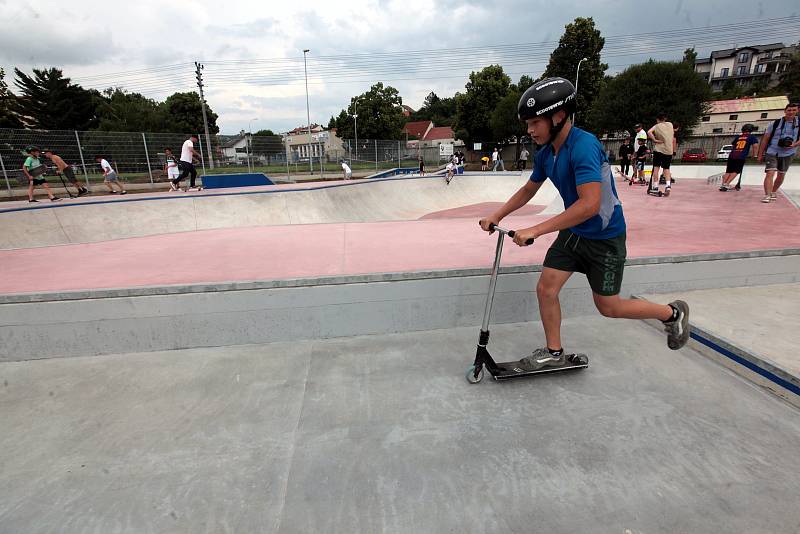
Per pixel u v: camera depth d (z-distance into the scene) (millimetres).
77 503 1672
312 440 2020
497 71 47250
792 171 10109
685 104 30359
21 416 2273
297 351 2914
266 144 24672
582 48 39781
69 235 7684
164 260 4027
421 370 2625
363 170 32125
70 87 41812
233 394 2428
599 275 2154
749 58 83000
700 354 2697
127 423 2188
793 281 3631
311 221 9789
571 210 1897
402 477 1768
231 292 2924
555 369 2457
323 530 1518
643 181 11227
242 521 1566
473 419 2143
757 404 2178
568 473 1760
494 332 3111
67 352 2910
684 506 1573
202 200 8922
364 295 3041
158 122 47438
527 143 43781
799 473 1716
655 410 2156
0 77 41250
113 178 14312
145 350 2965
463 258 3734
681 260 3365
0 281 3424
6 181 14930
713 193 8547
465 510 1589
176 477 1803
